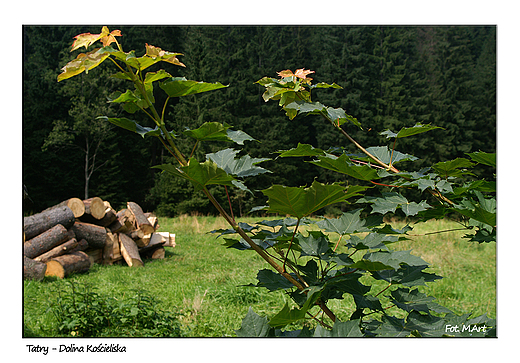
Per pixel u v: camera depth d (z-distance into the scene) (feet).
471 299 17.92
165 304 16.10
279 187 3.41
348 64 76.59
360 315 4.38
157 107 80.79
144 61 3.76
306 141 79.51
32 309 13.93
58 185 70.90
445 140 70.54
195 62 73.31
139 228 27.09
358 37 76.59
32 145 69.26
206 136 4.00
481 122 73.92
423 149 69.77
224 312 15.12
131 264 24.17
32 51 74.18
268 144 72.90
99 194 74.38
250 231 4.51
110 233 25.04
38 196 68.08
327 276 4.38
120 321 12.48
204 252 29.94
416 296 4.54
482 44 89.66
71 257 20.79
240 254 29.04
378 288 18.37
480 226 4.65
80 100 71.56
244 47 79.56
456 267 24.31
